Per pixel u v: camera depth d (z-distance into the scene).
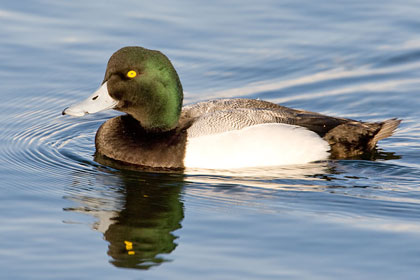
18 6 17.27
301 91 14.90
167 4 17.59
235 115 11.43
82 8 17.30
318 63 15.71
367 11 17.47
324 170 11.29
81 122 13.95
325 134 11.40
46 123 13.68
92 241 9.01
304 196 10.44
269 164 11.12
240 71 15.49
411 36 16.47
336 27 16.84
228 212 9.90
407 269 8.26
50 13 17.02
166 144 11.27
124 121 11.75
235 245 8.88
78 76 15.10
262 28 16.77
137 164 11.39
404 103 14.32
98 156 11.91
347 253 8.65
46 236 9.11
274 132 11.18
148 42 15.95
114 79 11.25
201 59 15.72
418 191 10.66
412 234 9.16
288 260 8.48
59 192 10.60
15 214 9.77
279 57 15.86
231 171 11.09
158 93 11.30
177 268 8.33
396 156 11.93
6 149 12.42
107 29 16.39
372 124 11.76
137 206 10.12
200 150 11.12
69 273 8.22
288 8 17.59
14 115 13.86
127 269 8.31
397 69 15.50
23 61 15.42
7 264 8.38
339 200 10.30
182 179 11.00
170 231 9.31
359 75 15.31
